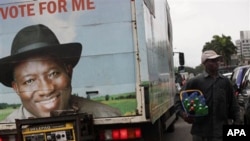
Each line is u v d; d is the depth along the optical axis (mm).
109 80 7785
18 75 8047
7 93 8078
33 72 7992
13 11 8070
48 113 7953
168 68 12617
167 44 12695
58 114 7676
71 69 7895
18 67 8055
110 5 7797
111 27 7793
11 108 8070
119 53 7758
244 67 16484
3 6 8086
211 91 6133
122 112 7723
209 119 6137
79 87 7855
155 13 9625
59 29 7938
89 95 7824
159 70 9797
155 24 9523
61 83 7918
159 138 8938
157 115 8633
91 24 7848
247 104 7734
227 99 6230
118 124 7879
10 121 8070
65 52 7914
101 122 7750
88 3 7859
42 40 8000
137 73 7703
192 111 6055
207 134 6137
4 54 8078
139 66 7699
